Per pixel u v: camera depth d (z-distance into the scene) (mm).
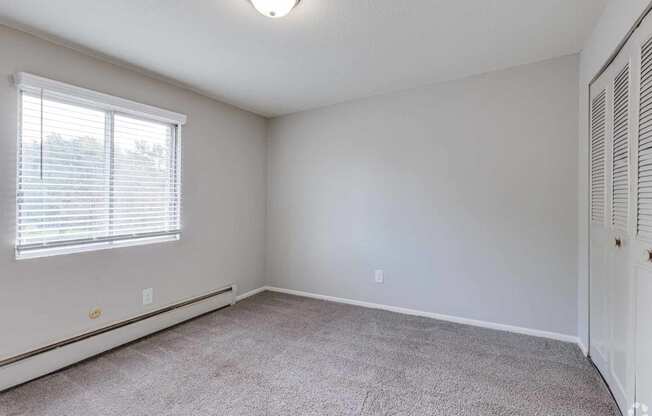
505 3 1885
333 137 3680
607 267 1979
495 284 2883
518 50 2477
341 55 2490
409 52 2465
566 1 1879
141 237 2707
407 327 2934
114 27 2023
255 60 2531
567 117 2592
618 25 1774
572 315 2598
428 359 2350
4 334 1945
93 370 2184
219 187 3459
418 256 3227
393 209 3342
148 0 1764
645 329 1487
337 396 1914
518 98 2756
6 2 1747
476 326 2951
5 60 1943
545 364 2262
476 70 2818
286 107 3746
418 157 3201
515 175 2785
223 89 3141
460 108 2992
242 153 3762
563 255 2623
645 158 1498
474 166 2945
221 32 2119
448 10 1939
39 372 2086
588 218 2355
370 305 3492
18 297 2004
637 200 1574
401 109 3273
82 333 2309
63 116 2230
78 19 1927
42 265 2109
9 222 1968
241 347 2543
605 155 2004
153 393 1933
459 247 3027
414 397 1904
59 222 2205
